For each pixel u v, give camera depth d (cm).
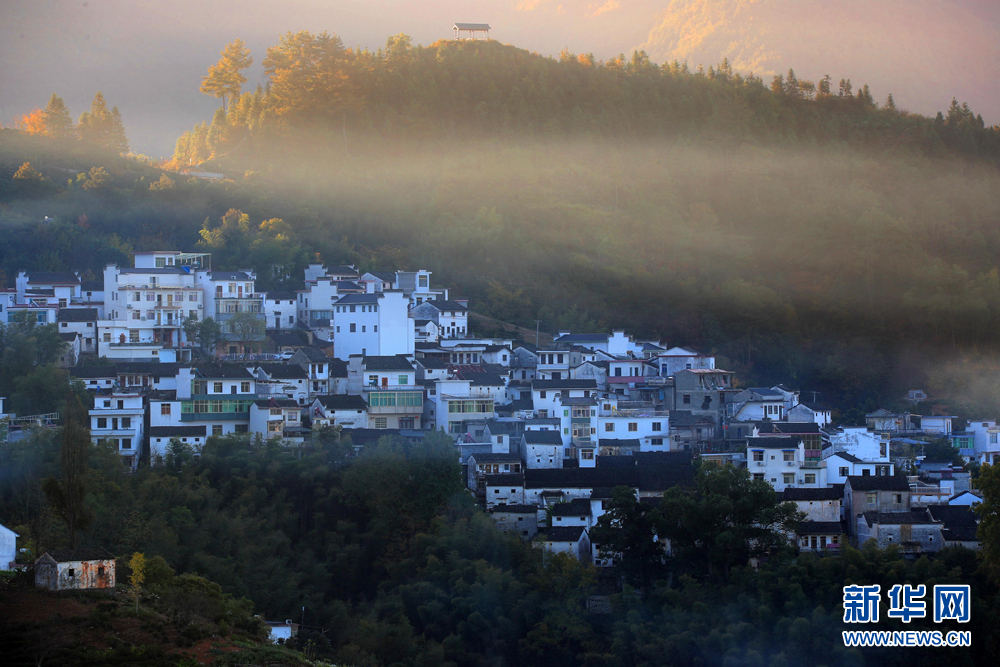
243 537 18262
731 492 19500
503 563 18800
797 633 16638
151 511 17800
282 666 12550
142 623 12850
